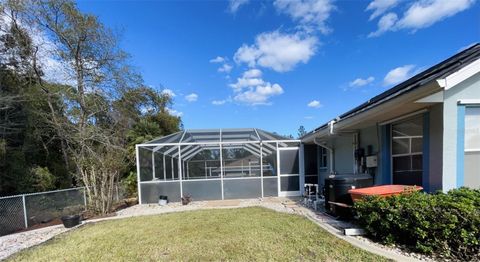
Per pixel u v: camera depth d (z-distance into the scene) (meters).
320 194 11.93
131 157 13.30
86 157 10.30
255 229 6.23
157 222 7.57
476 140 5.20
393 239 4.53
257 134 13.16
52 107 13.71
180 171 11.89
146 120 21.23
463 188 4.73
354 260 4.04
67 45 14.05
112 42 14.75
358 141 8.85
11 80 12.60
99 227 7.29
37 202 8.20
